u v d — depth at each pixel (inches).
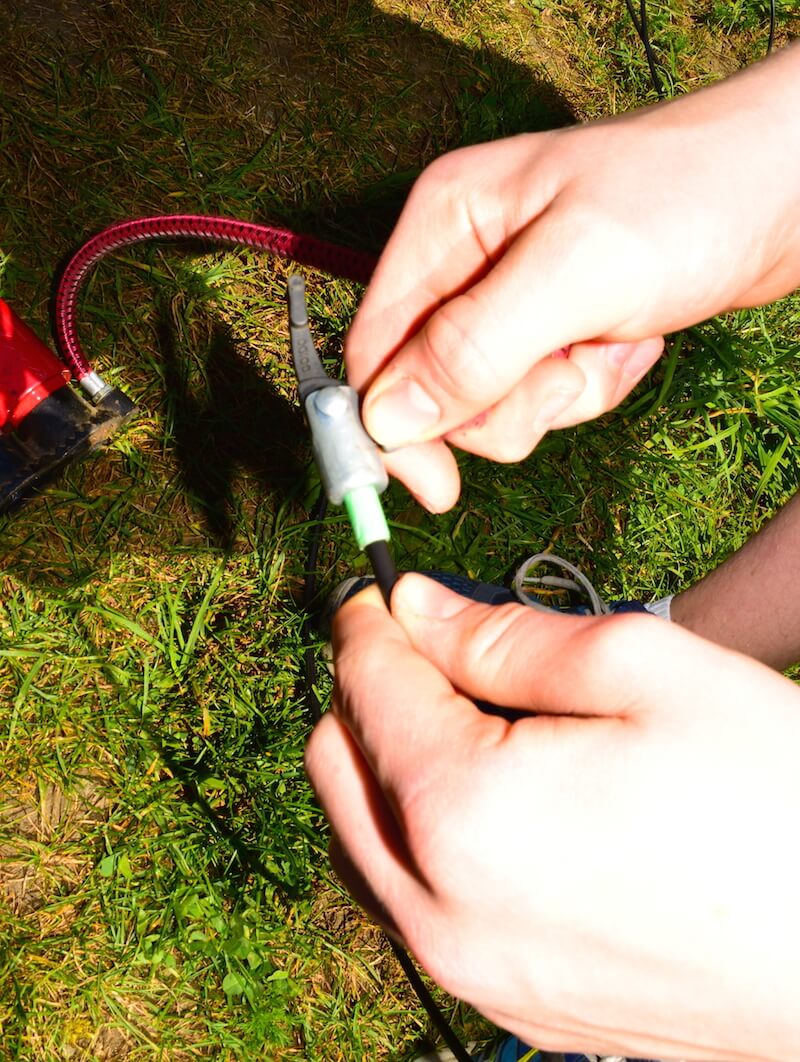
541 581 66.6
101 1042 52.9
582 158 35.3
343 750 29.1
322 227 73.7
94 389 60.8
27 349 57.3
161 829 56.3
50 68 70.2
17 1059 51.2
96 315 65.2
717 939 22.8
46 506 60.7
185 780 57.6
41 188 66.9
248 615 62.3
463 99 81.7
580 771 23.7
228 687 60.2
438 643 29.1
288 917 57.5
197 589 62.5
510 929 24.2
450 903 24.4
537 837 23.3
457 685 29.3
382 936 59.2
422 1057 57.2
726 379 77.0
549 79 87.4
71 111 69.4
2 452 57.4
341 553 65.2
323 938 57.3
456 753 24.8
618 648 25.3
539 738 24.4
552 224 33.2
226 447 65.4
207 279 68.1
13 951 52.5
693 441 76.2
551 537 70.8
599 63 90.1
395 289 39.3
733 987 23.1
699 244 34.5
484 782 24.0
